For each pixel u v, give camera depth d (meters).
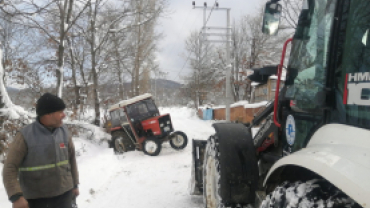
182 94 44.91
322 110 1.73
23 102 10.65
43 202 2.27
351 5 1.50
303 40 1.95
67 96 13.82
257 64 24.25
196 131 15.73
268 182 1.90
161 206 4.24
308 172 1.62
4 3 6.74
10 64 9.15
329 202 1.25
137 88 23.70
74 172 2.61
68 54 12.91
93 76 12.92
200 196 4.61
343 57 1.51
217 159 2.85
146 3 12.16
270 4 2.35
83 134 10.23
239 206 2.55
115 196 4.78
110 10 11.60
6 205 3.85
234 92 27.48
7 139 5.85
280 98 2.33
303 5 1.99
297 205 1.34
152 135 9.61
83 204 4.38
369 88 1.33
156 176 6.09
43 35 10.48
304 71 1.91
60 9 8.19
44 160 2.21
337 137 1.45
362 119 1.36
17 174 2.09
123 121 9.91
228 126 2.96
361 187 1.09
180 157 8.53
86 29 12.05
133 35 17.34
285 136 2.33
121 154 9.40
